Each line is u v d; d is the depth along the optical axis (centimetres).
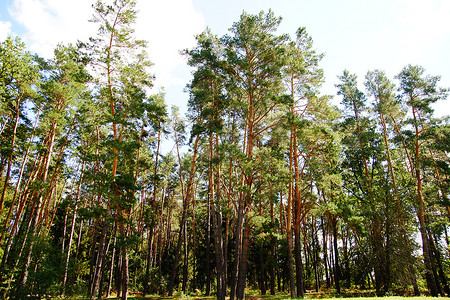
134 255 3209
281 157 1908
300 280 1873
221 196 2161
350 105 2997
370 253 2105
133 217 3183
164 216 4081
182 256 3594
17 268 1648
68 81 2131
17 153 2159
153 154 2742
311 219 3600
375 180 2511
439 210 2830
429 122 2642
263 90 1955
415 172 2703
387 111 2611
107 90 1816
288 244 1872
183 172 3369
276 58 1914
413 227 2291
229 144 1695
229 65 1942
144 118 2166
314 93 2042
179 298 2255
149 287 2936
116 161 1831
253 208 2566
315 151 2052
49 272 1487
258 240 2034
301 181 2067
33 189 1841
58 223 3275
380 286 2106
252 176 1894
